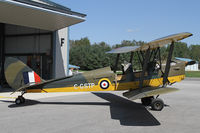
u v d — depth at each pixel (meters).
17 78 8.20
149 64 8.21
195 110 7.32
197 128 5.14
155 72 8.09
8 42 20.00
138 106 8.11
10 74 8.18
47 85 8.18
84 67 71.12
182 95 11.64
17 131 4.83
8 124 5.41
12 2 9.81
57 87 8.20
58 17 12.67
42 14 11.95
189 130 4.98
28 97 10.55
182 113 6.82
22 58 19.17
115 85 8.12
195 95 11.62
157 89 6.74
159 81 8.09
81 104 8.54
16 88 8.23
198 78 30.33
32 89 8.28
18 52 19.38
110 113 6.80
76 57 71.44
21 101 8.44
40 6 11.03
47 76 17.61
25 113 6.70
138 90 7.43
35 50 18.34
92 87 8.20
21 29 19.11
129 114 6.66
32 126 5.24
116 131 4.88
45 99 9.90
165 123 5.59
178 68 8.11
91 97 10.75
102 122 5.66
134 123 5.57
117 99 10.03
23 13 11.77
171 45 7.11
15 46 19.56
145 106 8.12
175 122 5.69
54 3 15.48
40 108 7.58
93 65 68.62
